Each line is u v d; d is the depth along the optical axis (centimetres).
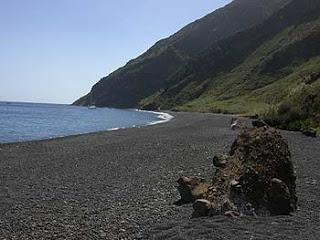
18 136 5544
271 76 16312
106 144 3841
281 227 1145
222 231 1104
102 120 10012
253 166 1352
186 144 3453
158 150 3141
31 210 1454
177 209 1420
